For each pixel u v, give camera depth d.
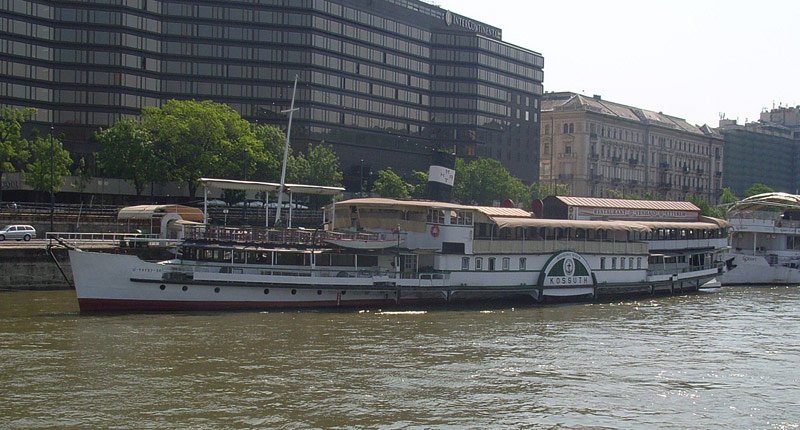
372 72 165.88
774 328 62.66
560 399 39.25
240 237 62.97
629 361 48.22
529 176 194.88
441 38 179.12
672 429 35.28
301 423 34.28
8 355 44.41
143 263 59.19
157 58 148.88
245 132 126.06
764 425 36.19
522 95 192.88
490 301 73.75
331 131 158.00
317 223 115.25
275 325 55.88
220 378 40.81
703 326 63.06
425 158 177.50
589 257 79.69
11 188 130.25
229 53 151.62
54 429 32.56
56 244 77.88
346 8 160.75
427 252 69.19
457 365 45.41
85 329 52.19
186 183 127.00
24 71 138.25
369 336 53.16
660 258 90.69
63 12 141.75
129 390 38.25
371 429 33.88
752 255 107.56
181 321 56.12
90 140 142.88
